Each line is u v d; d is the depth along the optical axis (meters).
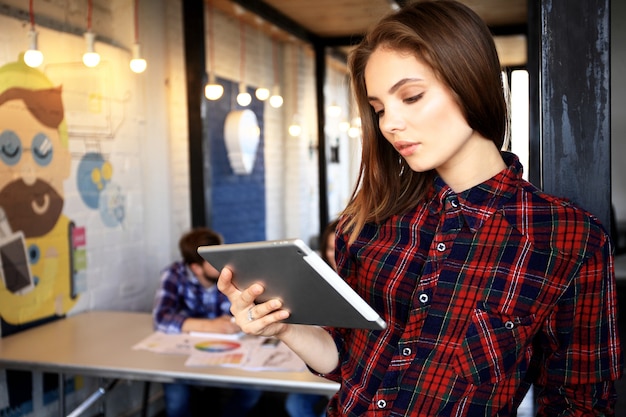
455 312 0.90
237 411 2.94
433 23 0.86
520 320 0.88
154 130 3.77
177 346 2.46
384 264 0.98
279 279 0.89
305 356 1.06
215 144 4.91
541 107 1.17
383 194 1.01
